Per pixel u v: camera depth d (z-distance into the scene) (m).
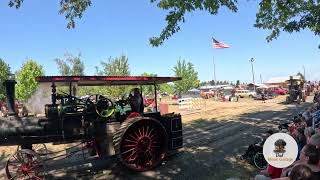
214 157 11.20
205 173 9.49
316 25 12.15
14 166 9.20
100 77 9.66
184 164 10.52
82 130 9.71
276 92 50.81
